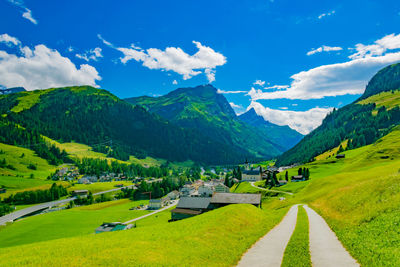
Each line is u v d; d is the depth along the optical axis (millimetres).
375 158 130875
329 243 29781
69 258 24500
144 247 28250
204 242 31391
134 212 145125
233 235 36219
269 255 27109
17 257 26203
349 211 43906
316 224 42438
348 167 140500
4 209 163000
